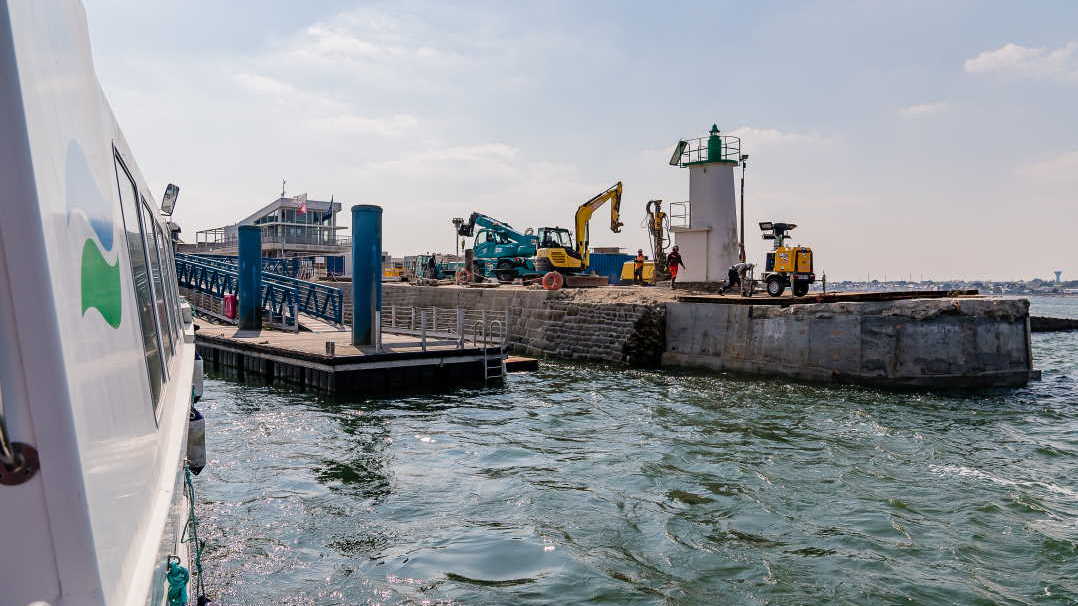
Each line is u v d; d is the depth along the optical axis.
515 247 39.12
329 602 6.24
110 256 2.34
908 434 12.69
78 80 2.27
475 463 10.70
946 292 21.03
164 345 4.79
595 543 7.64
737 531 7.99
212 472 9.94
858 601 6.31
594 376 20.16
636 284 36.31
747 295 23.97
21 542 1.65
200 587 5.67
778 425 13.43
